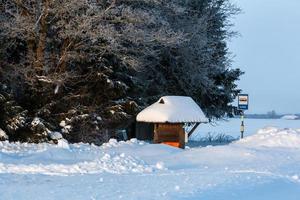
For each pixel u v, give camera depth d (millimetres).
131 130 31359
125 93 28188
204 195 10461
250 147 20266
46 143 22906
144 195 10438
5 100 23875
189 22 31641
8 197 10133
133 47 27344
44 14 24922
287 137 22109
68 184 11875
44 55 25625
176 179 12750
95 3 25375
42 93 25234
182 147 20297
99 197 10234
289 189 12008
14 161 15297
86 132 25984
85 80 26844
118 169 14578
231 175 13453
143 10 27141
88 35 24906
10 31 24422
